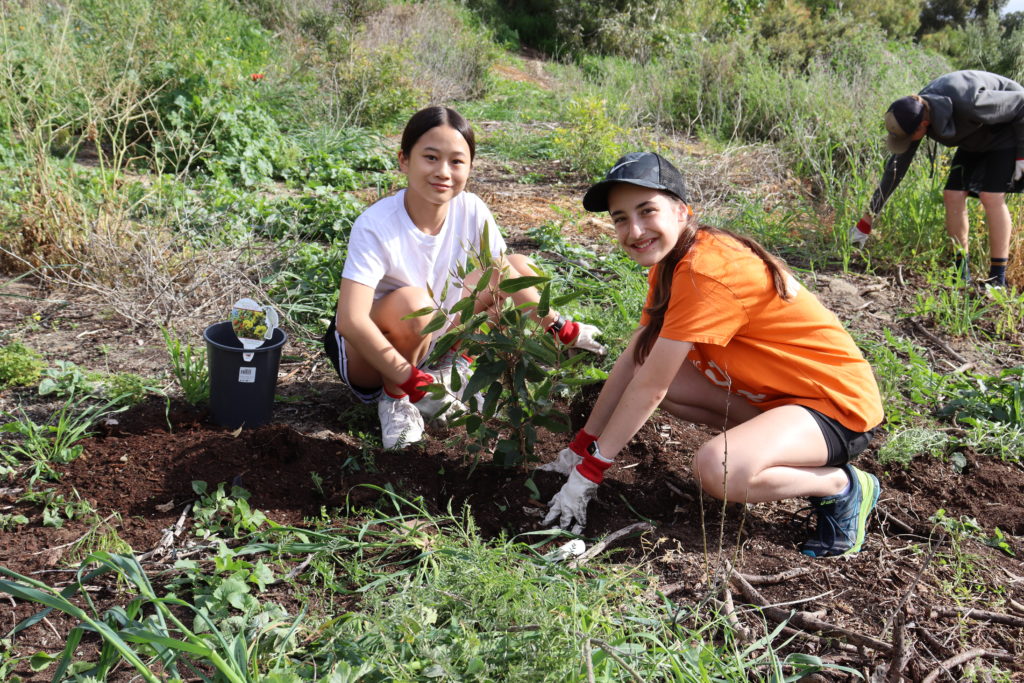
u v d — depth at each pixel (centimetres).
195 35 857
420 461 316
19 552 257
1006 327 495
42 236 486
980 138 515
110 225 498
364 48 1196
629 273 511
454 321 333
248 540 269
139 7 797
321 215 590
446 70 1378
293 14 1310
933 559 281
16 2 696
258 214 587
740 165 845
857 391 279
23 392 361
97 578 248
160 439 315
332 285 473
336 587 243
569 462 307
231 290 459
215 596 233
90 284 459
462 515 283
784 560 276
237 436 314
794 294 277
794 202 723
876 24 1595
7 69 565
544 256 569
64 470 295
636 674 192
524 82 1577
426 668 203
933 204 582
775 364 279
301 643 221
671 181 264
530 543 278
